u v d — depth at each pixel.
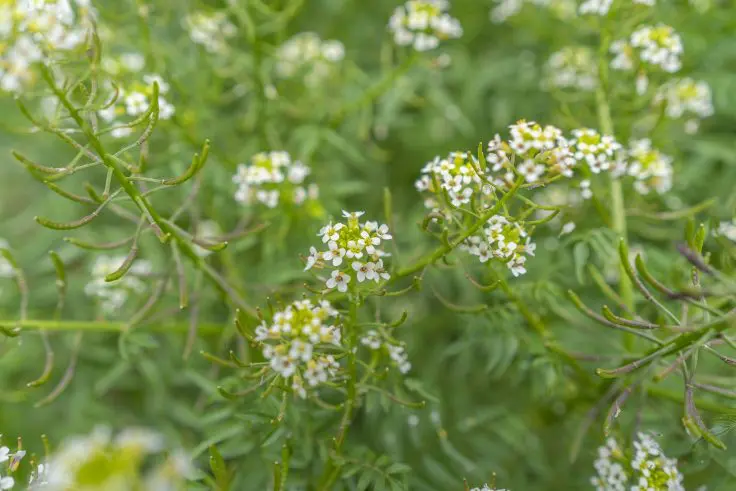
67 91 0.46
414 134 0.62
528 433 0.54
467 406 0.55
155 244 0.56
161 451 0.52
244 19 0.54
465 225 0.47
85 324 0.50
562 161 0.47
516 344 0.50
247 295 0.54
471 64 0.62
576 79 0.56
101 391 0.52
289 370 0.45
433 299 0.56
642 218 0.54
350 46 0.63
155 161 0.53
